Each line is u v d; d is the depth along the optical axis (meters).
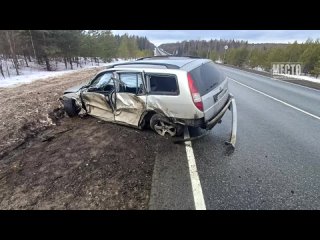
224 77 6.11
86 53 46.06
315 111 7.84
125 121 5.88
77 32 38.75
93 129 6.19
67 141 5.55
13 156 4.94
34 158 4.80
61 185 3.85
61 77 18.83
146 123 5.77
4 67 29.33
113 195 3.54
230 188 3.60
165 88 5.00
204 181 3.79
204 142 5.28
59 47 33.53
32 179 4.07
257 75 20.94
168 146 5.09
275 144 5.18
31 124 6.57
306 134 5.75
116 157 4.68
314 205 3.23
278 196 3.41
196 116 4.80
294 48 28.56
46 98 9.55
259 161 4.43
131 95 5.48
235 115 6.05
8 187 3.88
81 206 3.35
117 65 5.95
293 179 3.83
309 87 13.46
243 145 5.14
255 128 6.19
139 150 4.94
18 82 15.74
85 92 6.46
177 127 5.21
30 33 28.89
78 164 4.48
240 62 40.50
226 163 4.36
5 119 6.98
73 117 7.21
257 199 3.35
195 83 4.77
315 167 4.21
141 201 3.38
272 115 7.36
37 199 3.55
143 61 5.88
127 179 3.93
